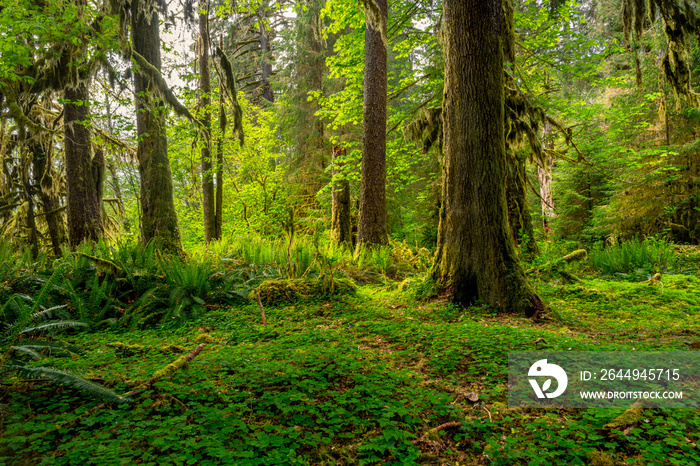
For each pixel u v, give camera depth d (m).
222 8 11.15
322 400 3.20
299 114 20.44
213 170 16.08
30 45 8.88
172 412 2.87
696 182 14.43
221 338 5.60
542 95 14.82
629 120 15.73
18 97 10.57
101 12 9.23
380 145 13.22
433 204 18.50
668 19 9.31
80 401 3.11
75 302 6.58
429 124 10.15
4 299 6.07
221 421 2.70
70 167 12.36
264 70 30.33
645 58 15.01
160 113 9.92
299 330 5.93
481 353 4.26
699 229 14.88
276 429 2.67
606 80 14.12
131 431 2.56
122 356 4.52
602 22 19.28
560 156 12.70
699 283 8.48
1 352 3.91
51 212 14.41
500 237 6.87
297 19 19.66
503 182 7.03
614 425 2.70
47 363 3.99
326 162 21.22
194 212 22.20
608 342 4.81
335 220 15.26
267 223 17.42
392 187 20.66
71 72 9.92
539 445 2.58
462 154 7.07
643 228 15.77
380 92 13.20
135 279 7.70
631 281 9.90
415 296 7.61
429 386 3.59
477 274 6.91
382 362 4.19
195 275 7.78
